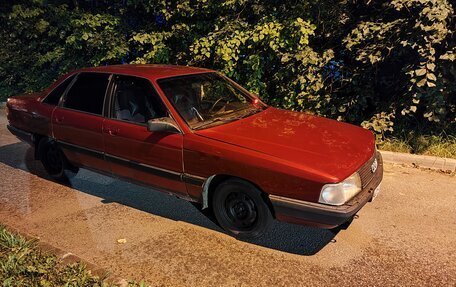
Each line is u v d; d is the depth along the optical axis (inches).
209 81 179.9
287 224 156.2
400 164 216.8
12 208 175.2
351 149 139.8
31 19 397.7
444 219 156.2
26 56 423.2
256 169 131.9
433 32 197.6
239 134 146.3
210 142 142.5
